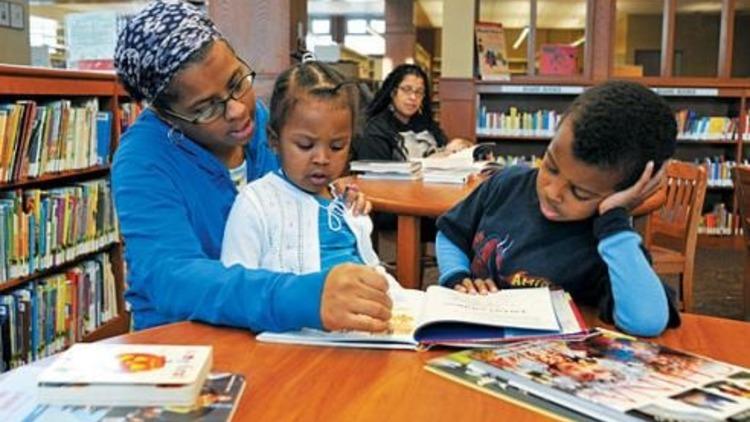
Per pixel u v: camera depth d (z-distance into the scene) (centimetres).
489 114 600
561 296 111
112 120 309
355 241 136
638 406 73
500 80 587
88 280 298
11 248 245
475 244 131
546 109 614
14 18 381
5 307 245
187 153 128
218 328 99
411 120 387
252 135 139
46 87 259
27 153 248
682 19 641
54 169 267
